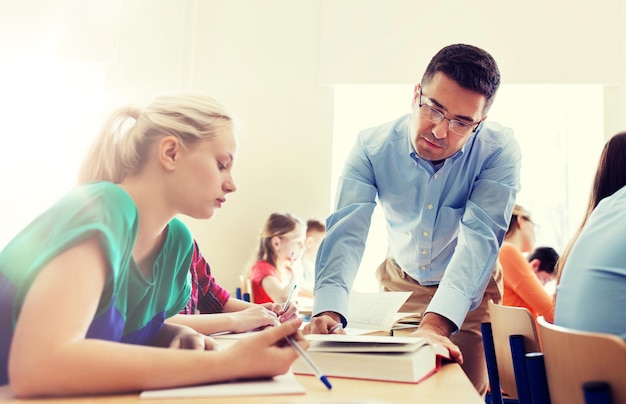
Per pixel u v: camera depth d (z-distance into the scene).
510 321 1.46
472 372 1.84
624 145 1.48
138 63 4.29
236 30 4.38
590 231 1.13
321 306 1.50
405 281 1.93
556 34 4.02
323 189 4.21
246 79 4.33
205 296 1.76
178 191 0.89
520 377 1.22
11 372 0.68
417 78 4.13
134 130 0.90
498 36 4.07
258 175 4.24
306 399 0.72
